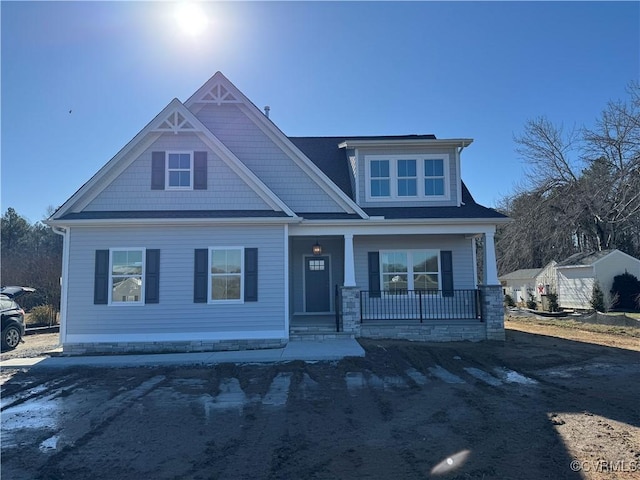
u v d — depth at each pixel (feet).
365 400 24.07
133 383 28.71
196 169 42.75
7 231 134.21
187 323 40.09
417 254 49.24
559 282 92.12
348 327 42.91
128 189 42.32
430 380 28.55
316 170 46.06
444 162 48.91
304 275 52.65
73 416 21.86
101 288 39.91
